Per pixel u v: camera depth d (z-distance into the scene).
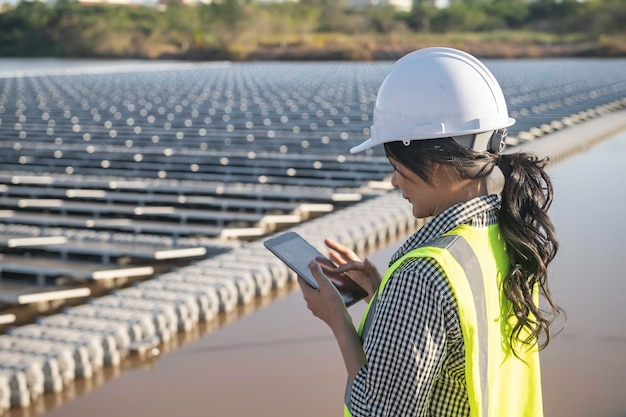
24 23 73.06
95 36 72.50
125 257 7.74
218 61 67.69
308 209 9.61
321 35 76.38
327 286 1.95
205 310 5.77
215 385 4.70
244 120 20.97
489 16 76.31
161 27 74.94
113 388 4.66
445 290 1.69
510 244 1.86
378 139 1.90
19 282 7.30
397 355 1.68
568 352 5.06
